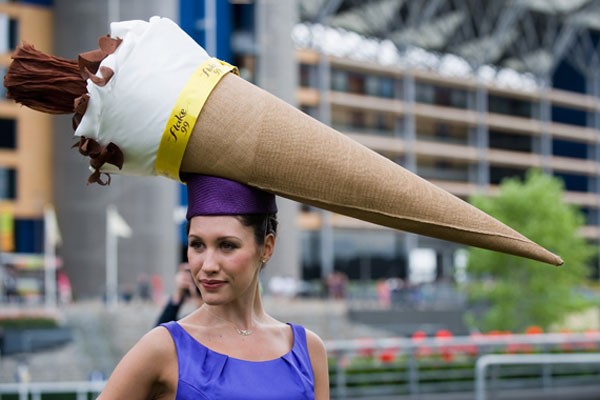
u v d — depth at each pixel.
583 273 31.22
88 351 27.17
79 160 44.06
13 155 45.97
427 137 69.62
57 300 39.44
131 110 2.11
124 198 42.41
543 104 75.81
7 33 45.25
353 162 2.14
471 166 71.38
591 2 73.25
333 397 12.12
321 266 62.72
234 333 2.25
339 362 12.14
